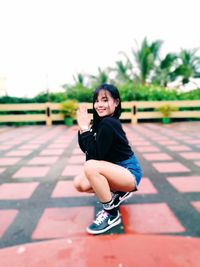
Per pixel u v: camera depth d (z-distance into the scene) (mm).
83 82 18859
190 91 13125
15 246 1787
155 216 2205
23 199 2635
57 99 11258
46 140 6297
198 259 1605
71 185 3033
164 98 11195
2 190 2902
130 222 2100
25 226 2078
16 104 9852
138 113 10195
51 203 2523
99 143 1833
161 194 2705
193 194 2697
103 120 1863
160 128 8453
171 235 1895
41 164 4020
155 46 17672
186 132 7363
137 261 1594
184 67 16672
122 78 18359
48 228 2041
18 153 4840
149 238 1847
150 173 3447
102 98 1916
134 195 2682
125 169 1939
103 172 1858
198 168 3666
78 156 4531
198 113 10195
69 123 9656
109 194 1924
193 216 2203
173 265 1553
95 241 1820
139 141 5941
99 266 1553
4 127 9469
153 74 17766
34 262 1608
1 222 2150
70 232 1973
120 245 1767
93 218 2197
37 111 10781
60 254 1681
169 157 4355
